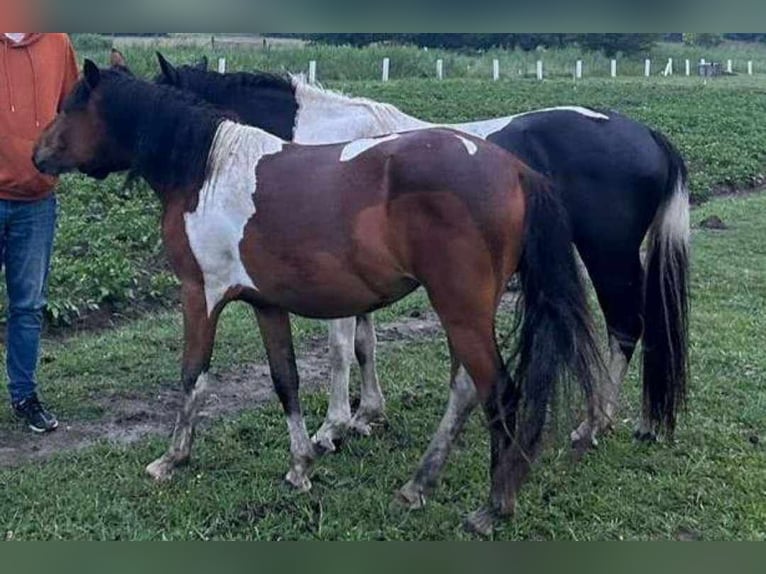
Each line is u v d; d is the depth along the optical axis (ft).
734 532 13.30
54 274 24.12
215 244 13.89
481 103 71.56
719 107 76.18
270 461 15.53
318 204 13.01
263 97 17.13
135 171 14.97
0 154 15.75
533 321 12.41
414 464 15.53
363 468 15.37
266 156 13.75
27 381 16.84
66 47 16.46
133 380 19.53
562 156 16.26
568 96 79.51
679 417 17.33
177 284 26.61
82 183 34.50
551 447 15.14
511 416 12.51
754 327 23.62
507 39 129.59
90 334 23.11
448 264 12.28
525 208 12.51
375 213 12.62
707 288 27.91
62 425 17.26
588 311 12.57
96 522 13.55
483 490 14.52
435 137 12.70
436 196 12.21
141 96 14.62
